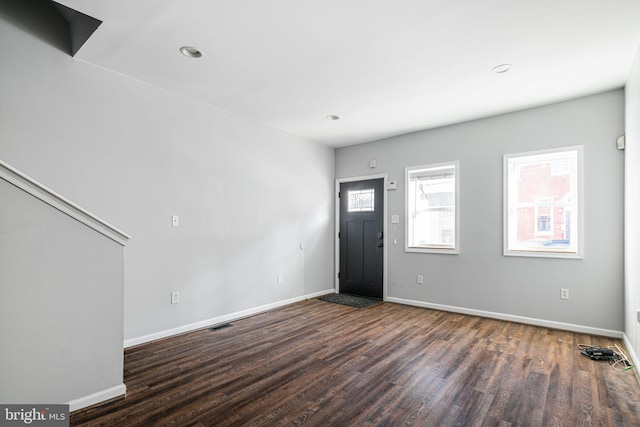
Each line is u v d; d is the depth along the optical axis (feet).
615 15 7.15
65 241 6.50
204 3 6.80
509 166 13.46
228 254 13.23
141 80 10.59
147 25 7.63
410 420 6.41
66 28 9.16
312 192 17.57
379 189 17.31
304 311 14.69
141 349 10.04
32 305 6.11
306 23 7.52
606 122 11.36
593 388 7.65
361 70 9.85
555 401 7.09
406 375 8.31
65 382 6.46
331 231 18.86
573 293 11.90
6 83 8.16
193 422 6.31
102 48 8.70
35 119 8.57
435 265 15.24
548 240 12.91
